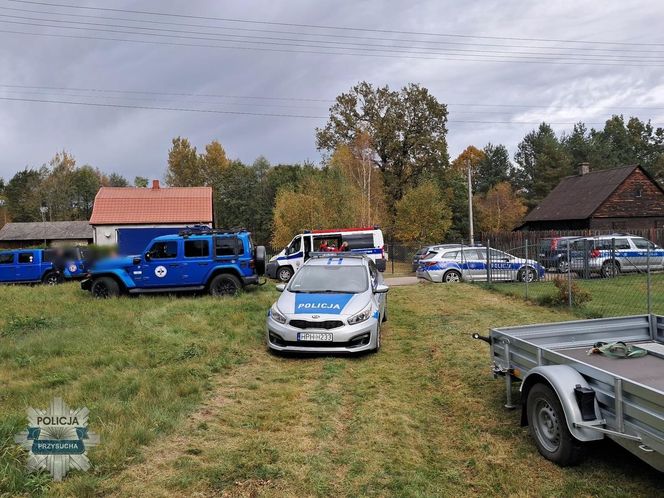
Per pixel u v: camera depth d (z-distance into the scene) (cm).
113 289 1346
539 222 3816
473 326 904
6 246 5359
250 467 371
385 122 4641
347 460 396
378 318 775
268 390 572
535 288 1427
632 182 3297
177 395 519
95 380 562
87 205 7544
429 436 454
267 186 5312
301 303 760
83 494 319
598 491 346
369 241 2062
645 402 307
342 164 3725
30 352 714
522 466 387
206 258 1359
